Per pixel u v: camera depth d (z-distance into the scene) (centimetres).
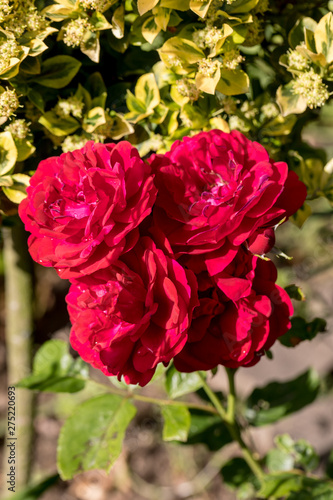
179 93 50
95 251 44
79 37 49
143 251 44
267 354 53
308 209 55
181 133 51
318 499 54
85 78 53
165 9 49
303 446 60
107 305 43
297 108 50
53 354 58
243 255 45
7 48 48
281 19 53
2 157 50
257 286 46
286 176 45
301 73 49
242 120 52
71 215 44
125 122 51
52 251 44
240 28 49
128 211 43
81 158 44
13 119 51
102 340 44
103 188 43
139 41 51
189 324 44
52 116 51
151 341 44
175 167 45
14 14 48
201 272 45
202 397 62
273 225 45
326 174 54
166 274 43
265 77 56
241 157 45
